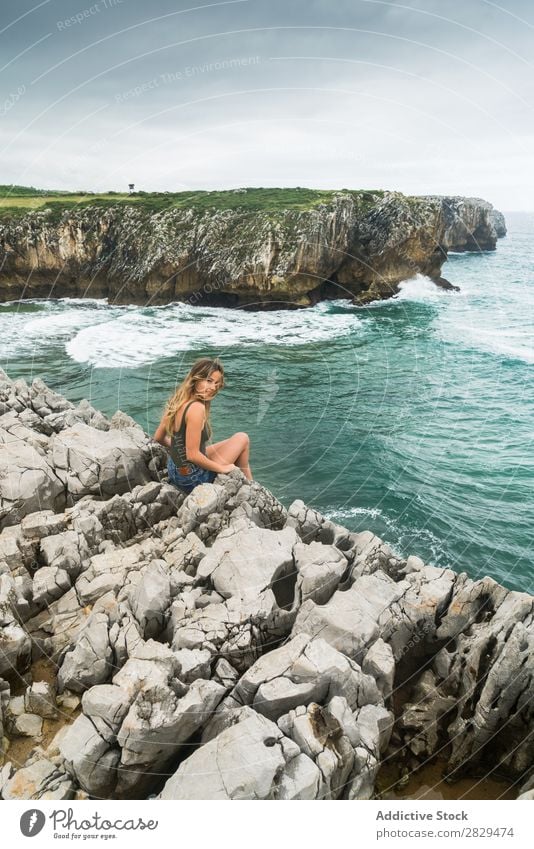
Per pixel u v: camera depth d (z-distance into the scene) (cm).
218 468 567
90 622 397
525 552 895
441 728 388
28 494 541
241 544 462
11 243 2797
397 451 1192
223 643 388
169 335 2098
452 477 1109
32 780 324
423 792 357
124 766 322
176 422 556
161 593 412
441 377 1658
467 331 2180
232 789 297
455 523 970
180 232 2600
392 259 2658
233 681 368
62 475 581
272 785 302
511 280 3170
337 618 399
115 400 1490
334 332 2166
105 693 334
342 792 329
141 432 666
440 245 2752
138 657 356
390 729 370
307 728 322
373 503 1023
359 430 1292
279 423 1325
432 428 1311
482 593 446
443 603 444
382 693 379
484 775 369
